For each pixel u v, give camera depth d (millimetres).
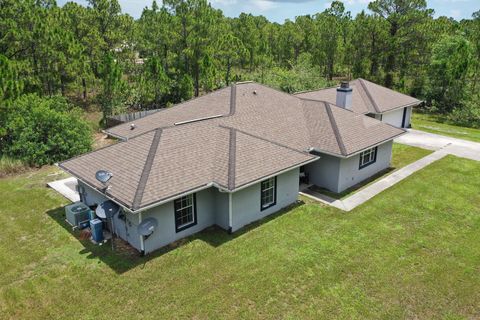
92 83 29000
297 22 52812
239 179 12828
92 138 24047
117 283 10688
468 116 31578
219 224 13844
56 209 15164
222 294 10242
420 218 14383
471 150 22938
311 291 10367
